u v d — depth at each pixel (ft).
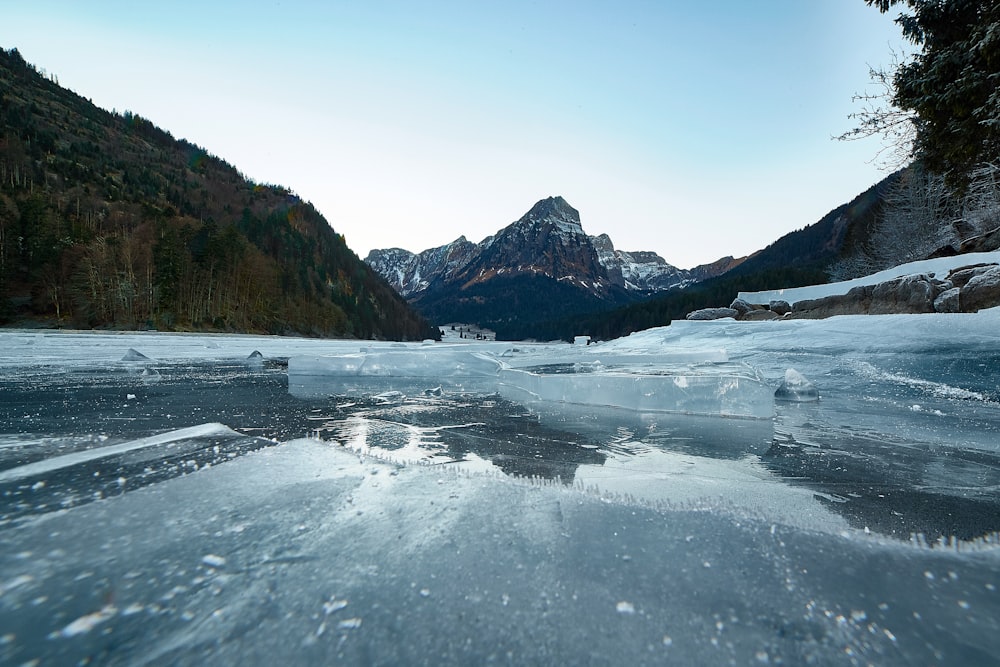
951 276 22.12
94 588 2.37
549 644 2.06
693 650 2.05
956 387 11.19
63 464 4.73
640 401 10.69
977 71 17.69
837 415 9.45
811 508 4.11
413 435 7.73
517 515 3.63
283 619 2.19
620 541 3.20
